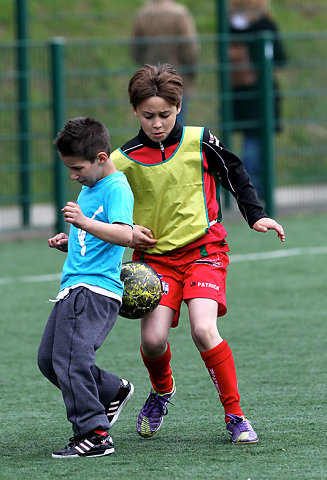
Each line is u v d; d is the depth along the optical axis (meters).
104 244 13.91
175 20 40.94
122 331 22.72
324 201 44.81
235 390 14.55
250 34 42.38
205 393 17.48
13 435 15.14
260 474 12.77
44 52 39.16
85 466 13.35
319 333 22.06
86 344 13.62
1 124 41.84
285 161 45.12
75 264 14.02
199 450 14.08
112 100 39.78
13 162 42.38
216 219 15.23
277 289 27.23
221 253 15.20
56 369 13.66
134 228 14.87
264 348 20.75
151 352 14.66
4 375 18.95
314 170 45.12
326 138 46.69
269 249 34.00
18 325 23.42
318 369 18.91
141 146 14.98
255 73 41.28
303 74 43.47
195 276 14.80
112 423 14.62
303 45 45.16
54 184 38.06
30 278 29.56
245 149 41.84
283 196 44.44
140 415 15.05
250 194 15.18
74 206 13.31
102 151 13.97
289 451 13.85
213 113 41.53
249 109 41.56
